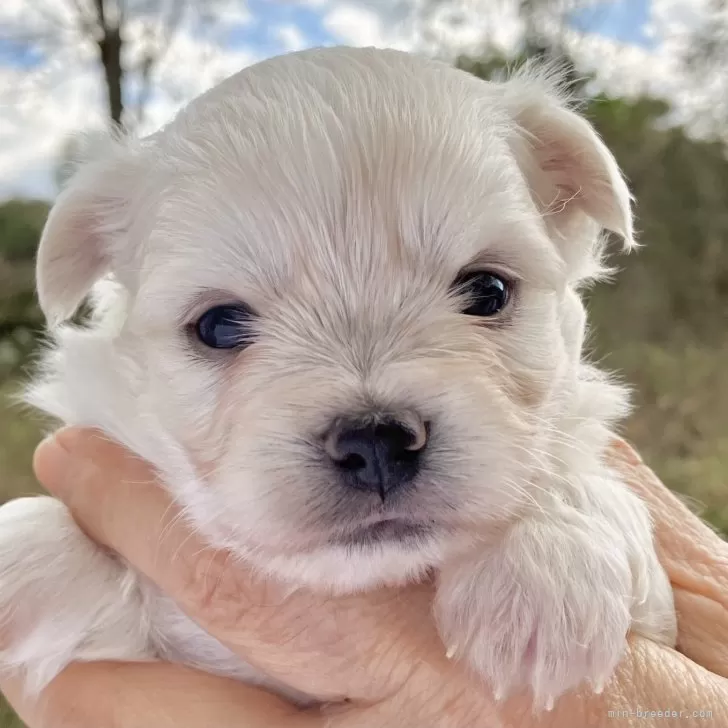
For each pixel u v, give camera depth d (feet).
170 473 0.32
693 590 0.37
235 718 0.30
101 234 0.37
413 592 0.29
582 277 0.39
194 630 0.35
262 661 0.30
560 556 0.28
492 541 0.28
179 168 0.30
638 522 0.33
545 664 0.26
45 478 0.36
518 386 0.31
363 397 0.26
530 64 0.42
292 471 0.25
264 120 0.29
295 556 0.27
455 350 0.28
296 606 0.29
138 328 0.32
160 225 0.30
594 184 0.36
